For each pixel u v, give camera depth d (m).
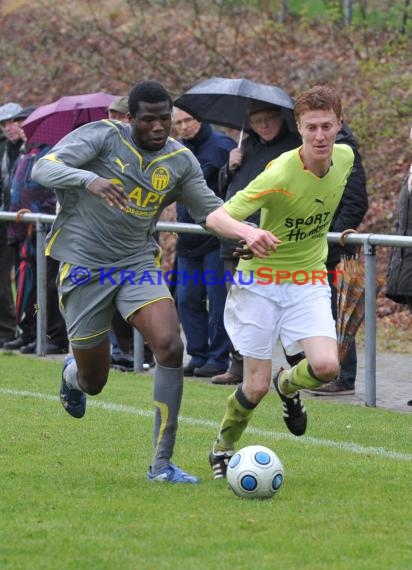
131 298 12.98
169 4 44.84
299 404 13.88
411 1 40.28
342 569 9.65
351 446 15.39
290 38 41.31
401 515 11.45
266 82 39.94
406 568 9.70
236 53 41.66
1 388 20.28
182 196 13.40
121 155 12.80
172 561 9.83
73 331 13.45
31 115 25.12
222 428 13.34
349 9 41.34
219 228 12.50
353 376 20.41
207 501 11.98
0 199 27.48
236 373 21.06
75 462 14.02
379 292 30.92
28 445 15.09
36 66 46.91
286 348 13.30
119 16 45.75
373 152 35.97
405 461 14.34
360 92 37.84
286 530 10.84
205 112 20.91
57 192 13.23
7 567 9.66
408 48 39.25
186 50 42.62
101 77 44.59
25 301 25.41
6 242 26.38
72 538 10.49
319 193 12.76
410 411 18.70
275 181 12.54
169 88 41.94
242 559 9.91
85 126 12.93
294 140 19.34
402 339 27.39
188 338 22.50
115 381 21.50
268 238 12.09
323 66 39.59
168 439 12.96
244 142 19.95
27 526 10.90
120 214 12.93
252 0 43.31
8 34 48.81
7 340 26.70
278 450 15.02
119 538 10.52
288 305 13.18
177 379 12.85
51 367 23.14
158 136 12.64
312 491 12.53
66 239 13.27
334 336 13.10
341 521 11.18
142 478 13.12
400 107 36.81
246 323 13.20
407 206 19.41
